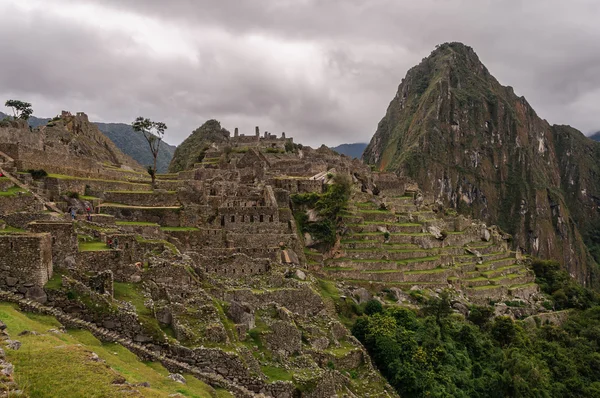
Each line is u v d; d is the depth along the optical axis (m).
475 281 107.88
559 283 140.12
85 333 30.02
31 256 31.20
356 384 49.97
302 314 56.25
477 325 88.19
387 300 78.06
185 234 62.41
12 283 30.80
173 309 36.66
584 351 97.62
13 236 31.20
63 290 31.61
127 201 67.44
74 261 35.53
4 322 26.22
